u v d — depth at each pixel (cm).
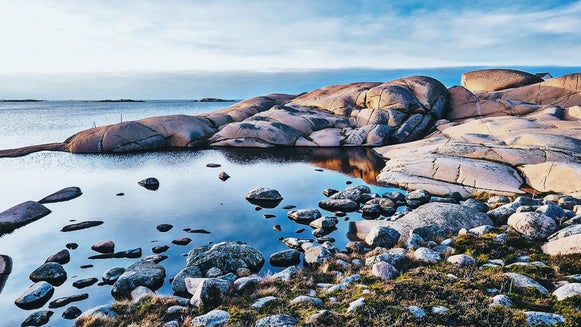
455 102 5334
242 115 6347
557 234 1267
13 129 7956
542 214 1397
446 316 748
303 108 5809
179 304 984
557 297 808
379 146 4566
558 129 3238
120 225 1903
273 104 7394
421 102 5125
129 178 2972
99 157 3938
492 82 6381
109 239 1719
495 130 3647
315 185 2773
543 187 2281
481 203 1995
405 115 5025
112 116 13450
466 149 2994
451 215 1703
